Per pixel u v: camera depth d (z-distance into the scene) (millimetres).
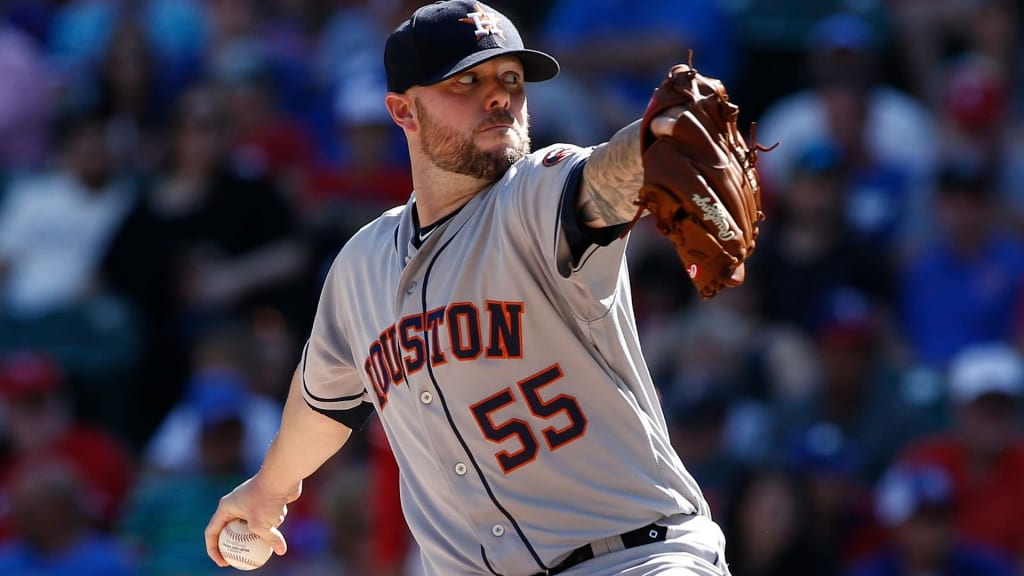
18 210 34531
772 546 25578
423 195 13086
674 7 34750
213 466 27688
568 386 12297
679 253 11266
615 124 32875
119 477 30172
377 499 25141
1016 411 27297
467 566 12805
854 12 36688
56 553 26641
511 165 12688
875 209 32094
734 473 26547
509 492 12461
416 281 12789
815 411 28078
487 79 12711
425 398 12625
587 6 34875
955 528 25984
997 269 30078
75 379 32500
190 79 37625
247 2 38281
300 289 31562
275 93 36375
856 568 25984
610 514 12375
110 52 37406
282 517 15188
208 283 32062
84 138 34531
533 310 12164
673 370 28781
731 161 11125
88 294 33188
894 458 27688
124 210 33375
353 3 40281
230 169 32844
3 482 29688
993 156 32469
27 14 41375
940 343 29969
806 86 36250
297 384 14531
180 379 32188
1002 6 36844
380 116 31953
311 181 32875
